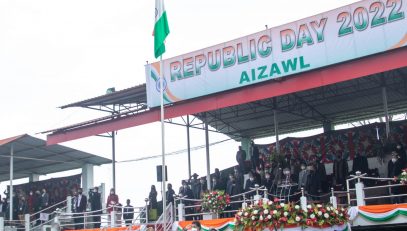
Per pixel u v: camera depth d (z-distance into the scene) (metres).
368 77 19.58
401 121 21.12
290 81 17.05
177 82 19.31
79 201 22.91
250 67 17.78
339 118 24.56
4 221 22.95
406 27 15.11
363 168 17.78
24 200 26.42
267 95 17.38
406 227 14.47
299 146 23.56
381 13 15.55
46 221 23.34
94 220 22.55
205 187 20.50
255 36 17.83
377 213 14.22
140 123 20.08
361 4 15.92
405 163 15.90
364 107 23.00
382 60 15.51
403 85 20.42
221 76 18.39
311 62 16.56
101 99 21.81
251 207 13.73
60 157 27.09
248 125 24.91
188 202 19.70
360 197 14.64
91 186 28.11
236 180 18.62
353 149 22.02
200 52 18.97
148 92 19.92
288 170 17.14
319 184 16.86
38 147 25.39
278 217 13.09
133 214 21.36
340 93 21.23
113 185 22.83
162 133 13.77
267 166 19.16
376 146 20.41
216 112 22.70
